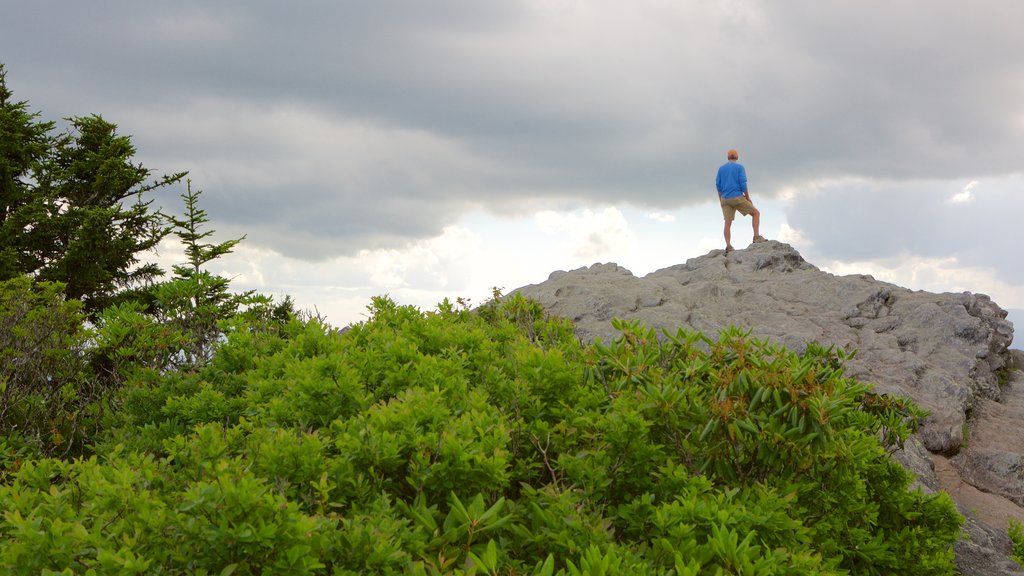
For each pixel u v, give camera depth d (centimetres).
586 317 976
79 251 1873
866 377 798
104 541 234
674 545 285
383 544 237
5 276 1773
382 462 303
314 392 398
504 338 648
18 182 2048
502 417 365
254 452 328
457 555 248
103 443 521
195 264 1273
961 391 797
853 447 426
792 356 411
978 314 988
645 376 426
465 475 298
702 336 471
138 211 1956
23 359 677
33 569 231
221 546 218
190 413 505
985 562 545
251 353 607
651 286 1068
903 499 496
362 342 572
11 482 416
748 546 262
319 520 248
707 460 370
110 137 2127
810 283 1047
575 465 340
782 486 373
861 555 432
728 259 1217
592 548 230
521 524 291
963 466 729
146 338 670
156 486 308
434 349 556
